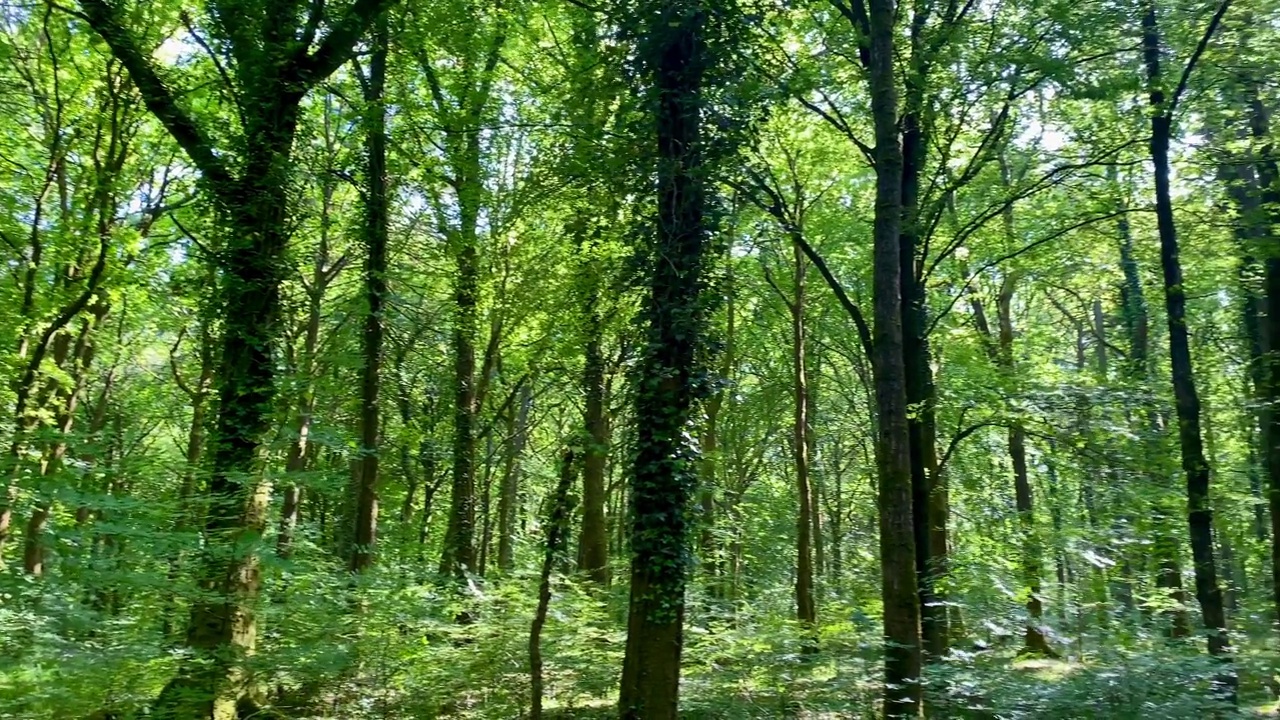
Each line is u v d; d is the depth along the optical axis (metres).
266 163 11.06
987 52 12.85
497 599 12.10
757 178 12.66
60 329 15.10
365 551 13.54
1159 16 13.04
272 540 9.73
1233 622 15.72
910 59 13.12
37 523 12.42
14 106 15.22
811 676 11.29
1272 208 12.38
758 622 12.73
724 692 11.03
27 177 15.70
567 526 10.55
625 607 12.97
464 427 15.77
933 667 9.96
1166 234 13.48
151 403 24.03
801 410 19.81
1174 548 13.96
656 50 10.14
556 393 21.77
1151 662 9.77
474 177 14.89
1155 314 21.92
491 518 25.12
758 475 30.88
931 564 13.78
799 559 18.78
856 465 34.28
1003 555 14.78
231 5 11.10
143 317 20.09
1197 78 13.05
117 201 15.13
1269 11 12.49
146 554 8.27
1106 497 14.80
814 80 12.73
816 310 25.09
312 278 16.81
